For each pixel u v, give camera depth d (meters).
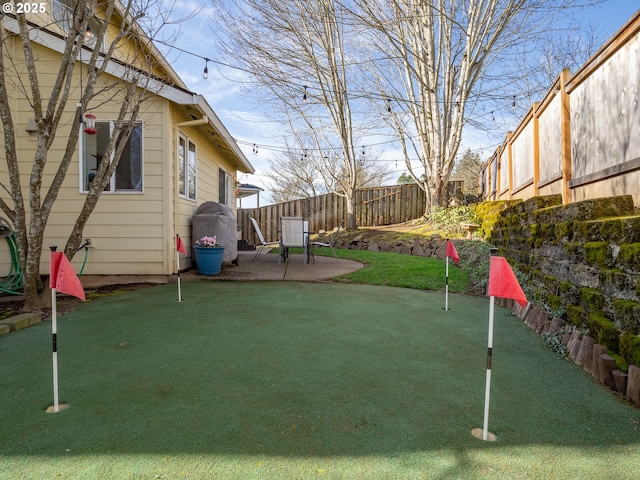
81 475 1.45
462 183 12.07
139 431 1.75
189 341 3.02
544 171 5.02
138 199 6.11
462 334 3.34
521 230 5.11
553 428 1.83
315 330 3.34
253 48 9.73
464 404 2.06
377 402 2.06
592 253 2.88
